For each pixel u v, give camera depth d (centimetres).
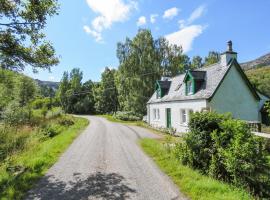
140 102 4522
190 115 1063
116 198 688
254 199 693
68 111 9094
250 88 2059
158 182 818
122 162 1095
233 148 795
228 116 984
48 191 744
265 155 794
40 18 993
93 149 1411
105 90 8138
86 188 768
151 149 1373
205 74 2275
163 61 5094
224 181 828
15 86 3538
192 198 676
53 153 1261
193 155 969
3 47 962
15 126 2350
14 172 920
